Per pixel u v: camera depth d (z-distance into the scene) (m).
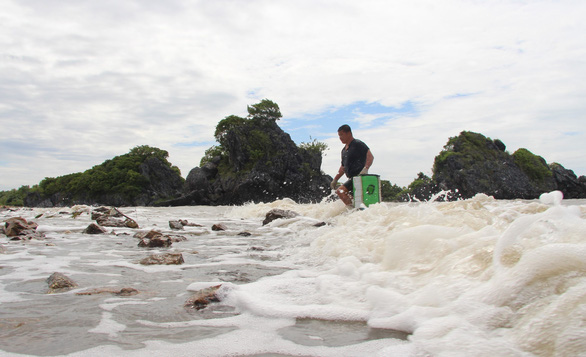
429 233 3.35
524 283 1.96
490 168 58.75
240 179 81.12
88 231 7.04
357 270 3.21
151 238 5.54
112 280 3.32
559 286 1.86
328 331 2.08
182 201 79.00
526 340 1.61
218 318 2.31
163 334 2.05
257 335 2.03
